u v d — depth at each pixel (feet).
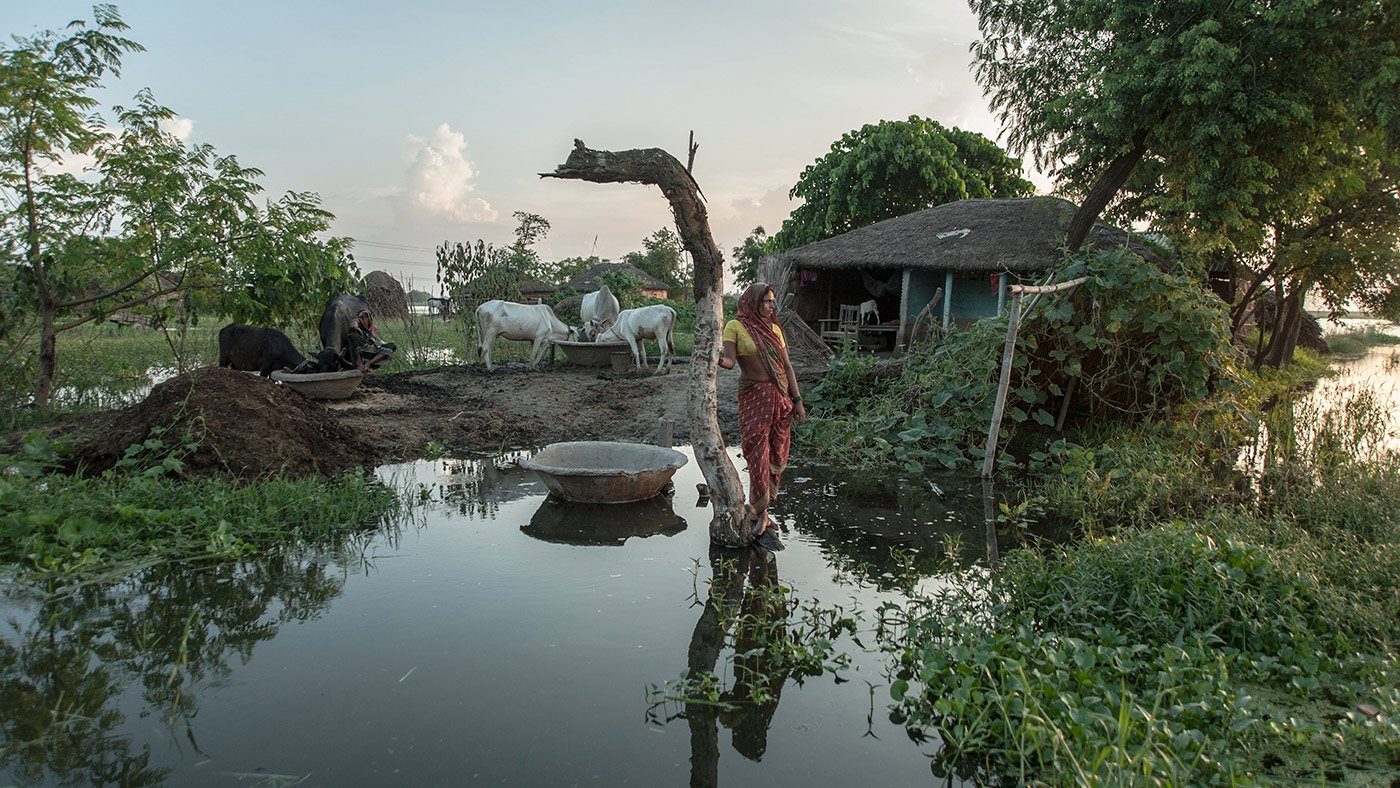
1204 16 37.50
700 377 19.04
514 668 12.61
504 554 17.97
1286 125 36.91
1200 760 9.59
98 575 15.88
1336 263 51.29
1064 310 28.53
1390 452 26.96
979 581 16.80
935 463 28.68
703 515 21.45
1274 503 22.94
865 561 18.17
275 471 22.49
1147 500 22.43
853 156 88.12
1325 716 10.95
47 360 31.63
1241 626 12.76
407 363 52.16
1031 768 10.00
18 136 29.60
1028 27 45.83
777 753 10.61
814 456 30.04
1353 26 35.76
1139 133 42.24
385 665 12.61
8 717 11.00
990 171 94.27
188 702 11.42
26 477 19.16
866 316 71.67
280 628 13.93
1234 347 32.83
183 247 31.42
